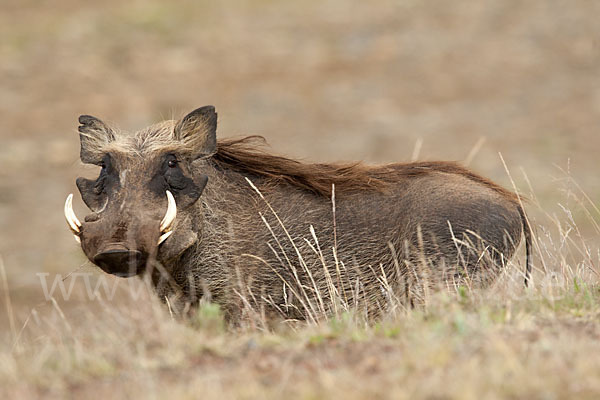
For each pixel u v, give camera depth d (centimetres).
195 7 9675
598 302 2095
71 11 9562
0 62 8262
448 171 2544
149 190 2220
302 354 1770
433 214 2362
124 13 9444
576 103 7206
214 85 7875
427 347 1686
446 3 9569
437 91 7644
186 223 2258
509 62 8094
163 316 2216
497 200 2388
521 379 1504
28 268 4550
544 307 2036
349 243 2408
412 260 2338
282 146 6588
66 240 5012
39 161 6372
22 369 1797
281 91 7756
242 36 8931
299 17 9400
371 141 6638
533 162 6025
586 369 1552
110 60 8362
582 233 4391
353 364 1683
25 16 9412
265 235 2389
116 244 2077
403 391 1484
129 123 6981
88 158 2338
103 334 2062
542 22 8856
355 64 8319
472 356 1652
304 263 2322
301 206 2436
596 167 5847
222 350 1841
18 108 7394
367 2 9719
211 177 2423
